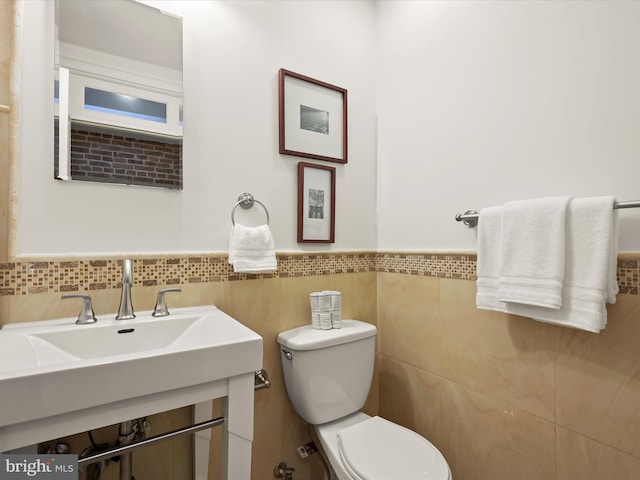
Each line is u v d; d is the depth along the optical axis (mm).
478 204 1297
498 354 1213
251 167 1355
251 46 1372
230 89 1314
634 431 901
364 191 1712
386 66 1709
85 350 920
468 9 1344
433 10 1481
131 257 1103
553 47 1088
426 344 1474
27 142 968
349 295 1631
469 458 1298
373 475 966
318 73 1559
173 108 1193
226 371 810
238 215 1319
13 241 943
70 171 1021
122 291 1024
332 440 1196
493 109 1252
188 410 1174
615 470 932
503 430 1193
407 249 1579
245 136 1345
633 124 919
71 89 1033
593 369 979
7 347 785
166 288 1156
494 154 1246
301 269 1476
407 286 1568
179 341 1024
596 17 991
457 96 1378
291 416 1414
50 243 992
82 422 660
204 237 1242
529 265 1007
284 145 1421
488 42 1272
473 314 1294
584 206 925
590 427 982
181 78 1209
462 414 1327
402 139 1617
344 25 1657
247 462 855
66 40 1033
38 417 609
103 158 1072
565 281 953
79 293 1021
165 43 1188
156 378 721
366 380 1403
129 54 1127
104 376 667
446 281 1395
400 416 1588
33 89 979
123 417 701
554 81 1083
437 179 1450
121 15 1121
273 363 1381
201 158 1243
